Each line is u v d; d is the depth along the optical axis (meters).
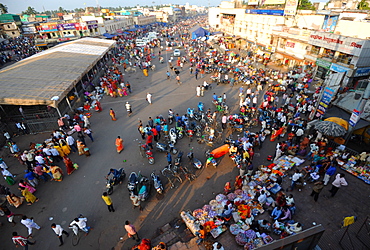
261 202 10.70
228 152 15.11
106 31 62.44
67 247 9.53
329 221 9.97
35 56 31.42
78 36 49.03
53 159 14.99
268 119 18.11
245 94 25.23
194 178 12.98
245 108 19.70
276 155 13.91
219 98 21.84
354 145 15.56
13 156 15.98
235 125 17.86
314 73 27.89
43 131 18.98
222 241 9.30
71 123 19.30
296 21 34.12
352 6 38.94
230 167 13.95
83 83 26.73
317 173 12.47
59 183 13.21
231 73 32.09
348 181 12.18
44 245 9.66
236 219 10.02
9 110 20.30
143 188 11.42
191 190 12.24
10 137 18.27
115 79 29.61
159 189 11.88
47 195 12.34
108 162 14.91
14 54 52.91
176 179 13.07
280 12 36.44
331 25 26.98
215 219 10.05
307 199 11.21
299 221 10.02
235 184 11.93
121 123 20.00
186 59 43.03
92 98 24.94
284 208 10.06
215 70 32.91
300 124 16.66
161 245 8.44
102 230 10.21
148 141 15.48
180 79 31.72
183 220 10.27
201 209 10.73
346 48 22.62
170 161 13.52
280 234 9.49
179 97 25.22
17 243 9.79
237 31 51.66
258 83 26.39
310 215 10.31
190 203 11.41
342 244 7.99
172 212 10.95
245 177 12.20
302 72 30.09
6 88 19.61
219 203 11.00
